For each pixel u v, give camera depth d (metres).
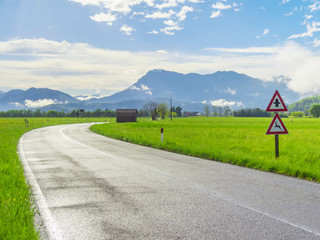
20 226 4.37
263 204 5.82
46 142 21.80
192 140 21.16
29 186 7.26
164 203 5.89
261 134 28.89
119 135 26.55
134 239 4.12
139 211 5.38
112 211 5.39
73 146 18.70
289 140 21.09
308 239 4.11
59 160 12.25
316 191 6.95
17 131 34.66
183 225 4.66
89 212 5.34
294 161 10.77
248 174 9.18
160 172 9.41
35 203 5.96
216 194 6.61
